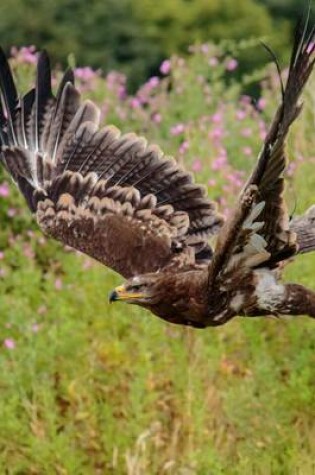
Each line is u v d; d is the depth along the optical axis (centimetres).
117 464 1314
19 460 1312
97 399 1368
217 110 1655
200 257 1104
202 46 1750
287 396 1321
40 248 1525
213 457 1268
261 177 945
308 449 1310
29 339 1359
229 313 1048
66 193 1150
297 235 1060
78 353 1368
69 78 1188
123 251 1111
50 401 1316
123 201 1132
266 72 1741
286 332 1380
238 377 1362
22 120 1186
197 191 1123
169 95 1722
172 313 1054
